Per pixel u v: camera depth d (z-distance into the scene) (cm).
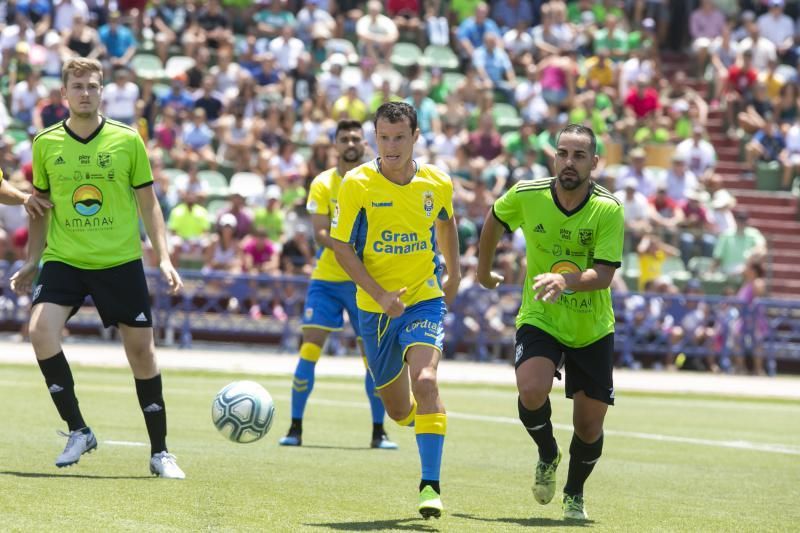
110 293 2377
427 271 2155
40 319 2344
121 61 8006
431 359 2088
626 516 2180
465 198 7169
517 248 7050
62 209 2377
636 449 3491
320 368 5872
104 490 2134
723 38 9481
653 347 7000
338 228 2120
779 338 7138
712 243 7538
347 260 2112
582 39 9325
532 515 2145
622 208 2142
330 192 3319
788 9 10019
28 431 3103
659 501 2414
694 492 2586
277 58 8375
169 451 2869
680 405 5300
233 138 7688
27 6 8062
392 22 8819
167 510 1944
